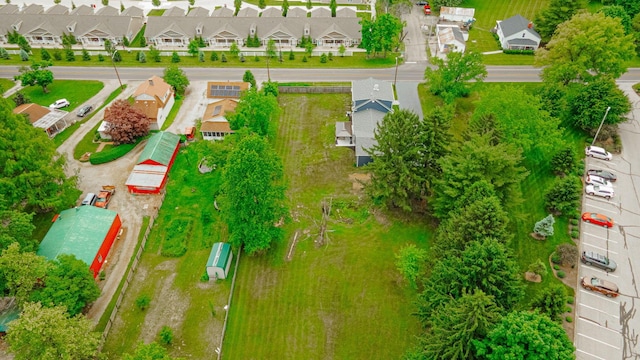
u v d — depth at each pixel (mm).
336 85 96188
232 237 56750
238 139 67938
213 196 69000
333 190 70250
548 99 80188
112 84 97500
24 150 59062
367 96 82312
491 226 46938
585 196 68000
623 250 59719
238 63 106125
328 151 78125
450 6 125688
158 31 114312
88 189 70375
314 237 62531
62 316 43344
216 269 56062
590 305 53156
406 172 58656
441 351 39938
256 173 52938
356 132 76062
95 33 114062
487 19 124312
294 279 57125
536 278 56062
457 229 48938
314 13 124562
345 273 57750
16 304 51312
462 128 83000
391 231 63312
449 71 84875
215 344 50219
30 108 80812
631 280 56062
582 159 74688
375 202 66875
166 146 75500
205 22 116125
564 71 82938
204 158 71188
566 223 63688
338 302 54312
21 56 105500
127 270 58062
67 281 49344
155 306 53938
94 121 85688
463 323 38000
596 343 49312
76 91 94875
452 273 43906
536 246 60312
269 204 55500
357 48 113625
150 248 61125
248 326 51969
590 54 83375
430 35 117062
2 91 90625
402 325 51781
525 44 106438
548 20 106688
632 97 89062
